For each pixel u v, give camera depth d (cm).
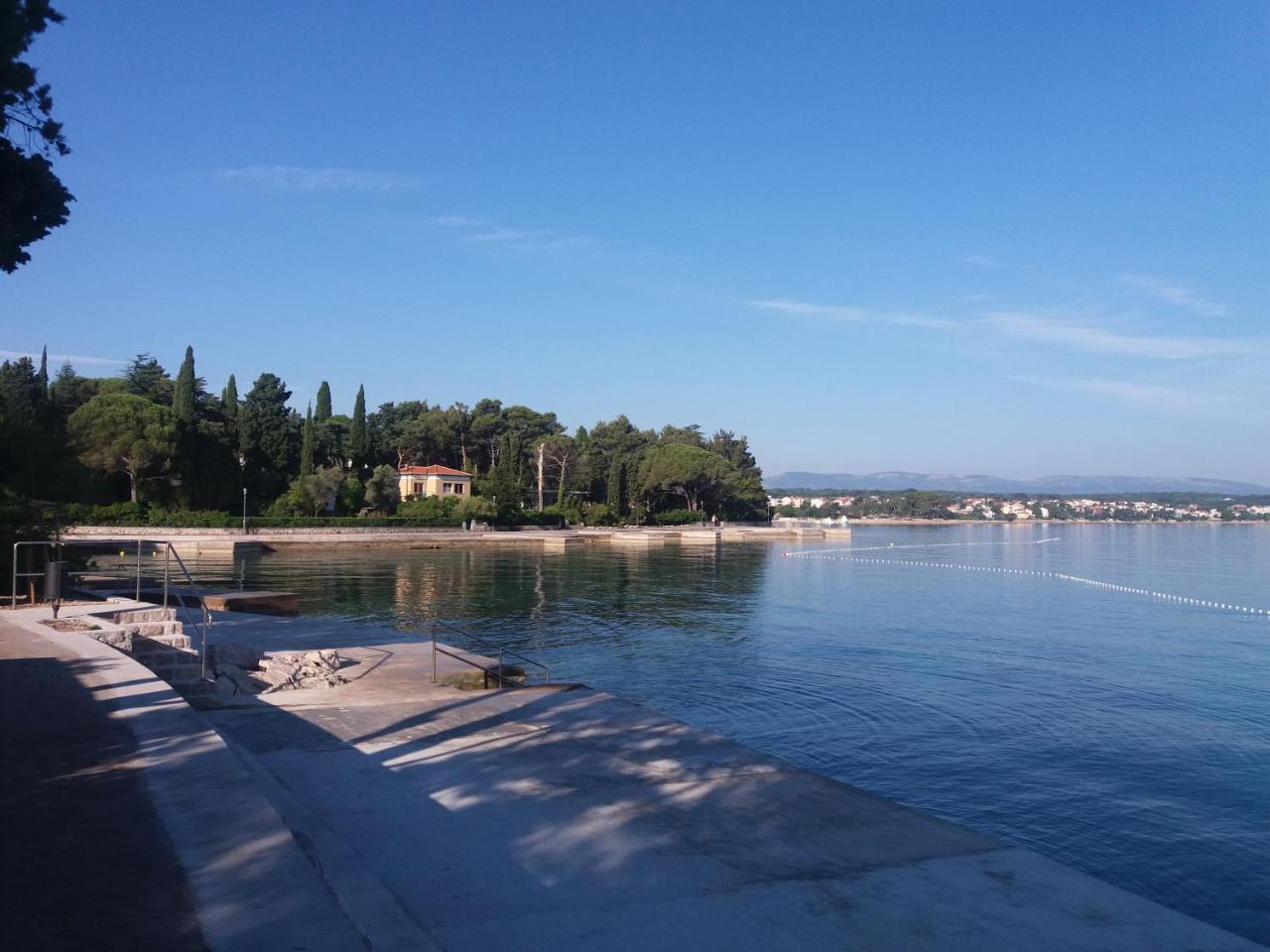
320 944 416
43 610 1784
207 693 1454
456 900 695
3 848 534
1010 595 5188
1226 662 2903
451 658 1938
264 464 9081
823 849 841
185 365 8144
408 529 8938
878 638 3353
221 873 499
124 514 7050
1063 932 682
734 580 5834
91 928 429
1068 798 1552
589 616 3862
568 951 614
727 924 668
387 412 13938
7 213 1214
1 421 2478
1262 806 1513
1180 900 1171
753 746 1834
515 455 11838
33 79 1174
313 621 2509
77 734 805
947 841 873
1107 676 2633
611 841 840
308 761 1074
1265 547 12038
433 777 1026
